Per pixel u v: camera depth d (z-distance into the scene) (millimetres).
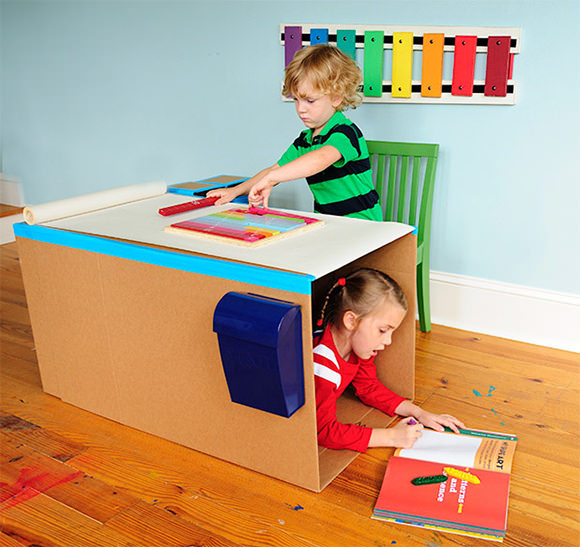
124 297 1454
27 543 1199
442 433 1507
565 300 1991
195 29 2480
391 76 2104
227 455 1426
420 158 2107
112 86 2820
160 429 1523
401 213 2113
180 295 1354
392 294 1434
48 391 1742
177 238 1440
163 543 1190
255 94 2410
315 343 1539
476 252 2127
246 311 1173
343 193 1915
